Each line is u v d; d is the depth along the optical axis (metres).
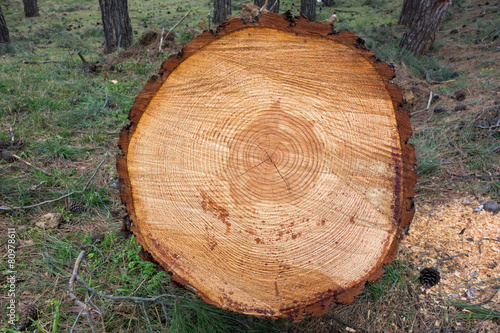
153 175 1.62
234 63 1.62
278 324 1.91
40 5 14.73
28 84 5.18
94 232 2.53
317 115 1.62
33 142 3.61
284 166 1.61
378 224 1.59
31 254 2.29
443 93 5.04
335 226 1.58
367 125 1.61
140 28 10.98
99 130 4.10
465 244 2.41
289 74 1.62
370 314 1.97
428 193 3.00
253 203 1.59
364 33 9.38
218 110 1.63
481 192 2.88
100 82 5.52
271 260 1.55
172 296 1.89
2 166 3.18
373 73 1.58
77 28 11.48
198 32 6.99
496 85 4.81
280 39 1.60
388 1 13.91
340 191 1.60
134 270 2.21
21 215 2.61
